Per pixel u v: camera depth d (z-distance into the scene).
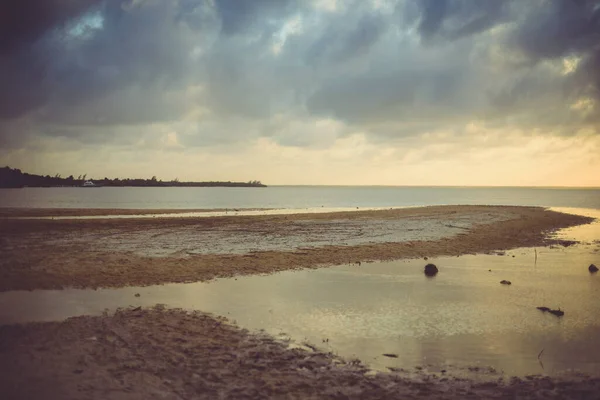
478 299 11.90
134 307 10.84
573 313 10.57
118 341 8.20
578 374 7.04
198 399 5.89
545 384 6.61
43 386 6.12
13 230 25.41
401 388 6.45
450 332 9.19
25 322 9.46
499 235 26.42
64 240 22.08
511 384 6.62
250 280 14.20
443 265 17.05
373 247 20.84
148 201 82.06
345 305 11.23
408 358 7.73
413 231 28.00
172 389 6.19
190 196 117.25
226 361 7.38
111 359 7.28
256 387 6.36
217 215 41.22
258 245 21.42
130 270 15.12
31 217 35.81
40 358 7.24
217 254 18.56
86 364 7.02
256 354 7.75
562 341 8.64
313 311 10.70
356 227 30.20
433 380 6.78
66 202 74.38
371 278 14.60
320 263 17.14
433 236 25.41
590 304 11.40
